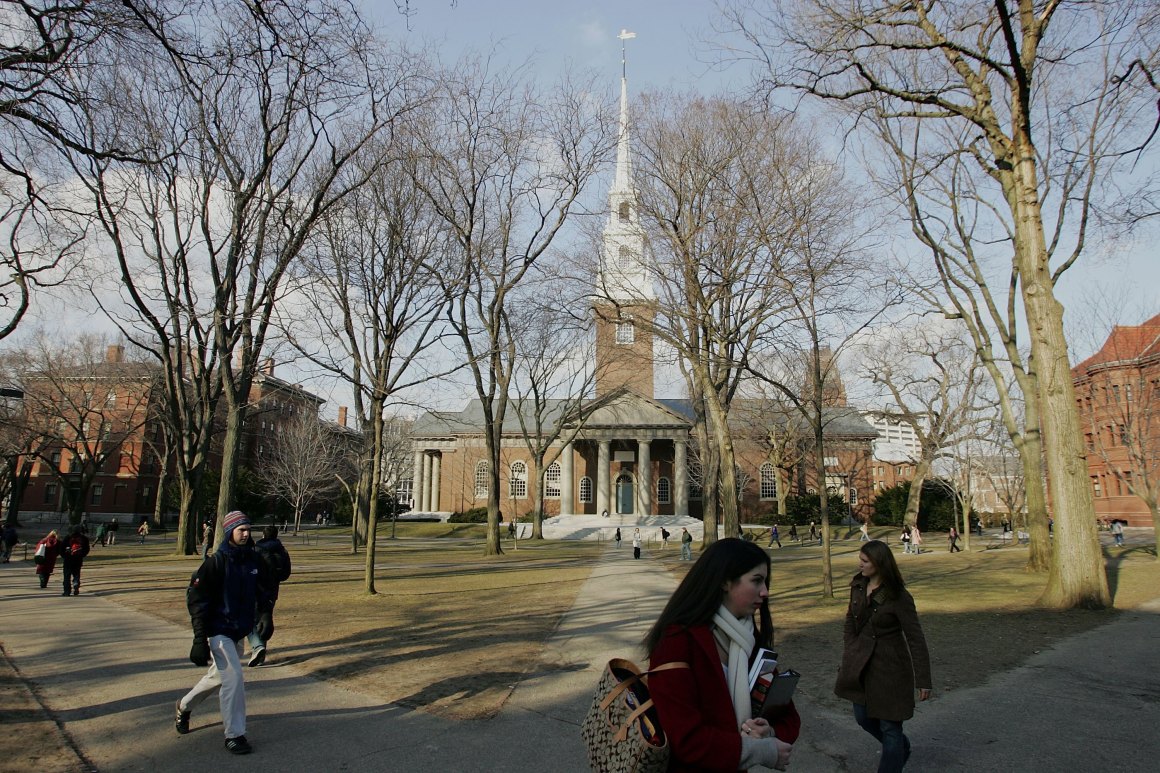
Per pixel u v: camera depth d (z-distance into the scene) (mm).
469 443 77312
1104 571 15016
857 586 5699
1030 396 23438
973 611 14531
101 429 53062
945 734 6852
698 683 2658
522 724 6949
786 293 18969
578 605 15586
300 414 60875
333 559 32812
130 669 8812
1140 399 30859
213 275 27219
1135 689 8453
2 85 10492
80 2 10484
